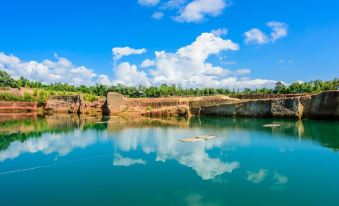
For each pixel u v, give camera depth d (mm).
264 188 26719
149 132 59031
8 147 44719
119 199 24797
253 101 89625
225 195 25266
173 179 29297
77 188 27250
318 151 39625
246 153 39188
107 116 105812
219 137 51344
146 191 26281
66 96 130375
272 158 36469
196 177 29797
